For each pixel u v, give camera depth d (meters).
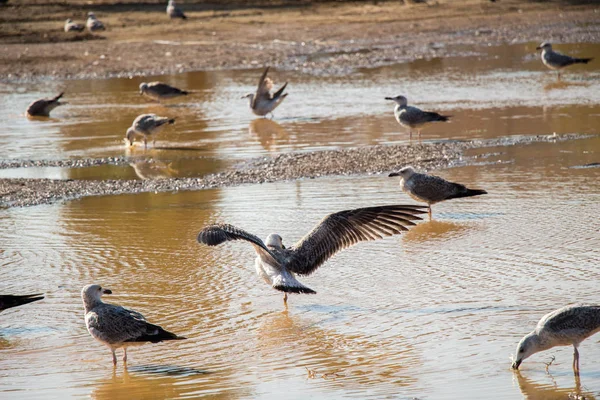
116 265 13.54
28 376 9.77
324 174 19.12
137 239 14.86
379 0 55.06
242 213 16.14
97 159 21.52
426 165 19.50
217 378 9.59
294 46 41.75
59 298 12.22
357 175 18.95
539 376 9.41
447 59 37.69
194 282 12.70
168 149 22.50
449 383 9.27
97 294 10.01
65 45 42.44
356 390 9.16
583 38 42.75
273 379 9.53
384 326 10.87
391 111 26.36
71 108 29.17
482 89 29.67
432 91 29.64
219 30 45.91
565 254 13.17
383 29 46.16
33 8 51.47
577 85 29.72
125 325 9.66
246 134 23.94
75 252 14.24
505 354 9.95
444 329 10.69
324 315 11.32
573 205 15.82
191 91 31.72
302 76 34.38
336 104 27.98
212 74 35.62
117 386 9.45
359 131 23.70
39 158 21.81
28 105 29.86
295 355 10.16
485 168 19.06
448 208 16.27
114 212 16.70
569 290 11.70
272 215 15.88
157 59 38.84
